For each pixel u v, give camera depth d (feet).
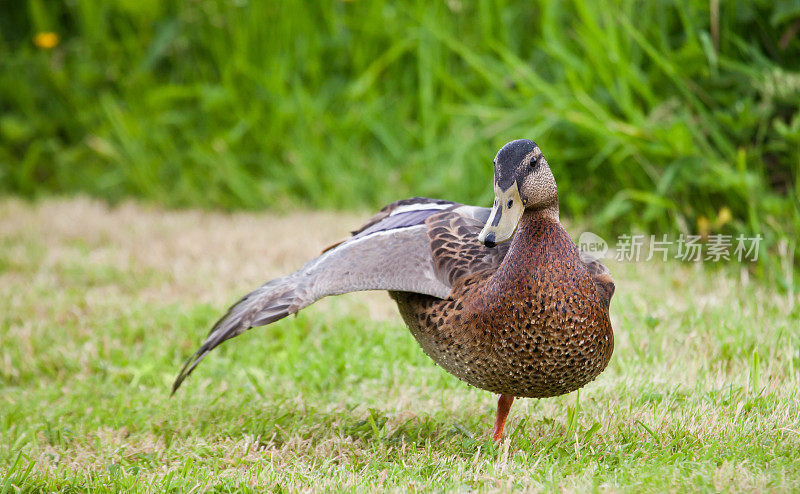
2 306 33.96
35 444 22.63
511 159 18.94
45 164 52.65
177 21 51.03
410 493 18.29
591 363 19.74
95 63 52.21
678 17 38.29
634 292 31.22
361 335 29.91
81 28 53.83
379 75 49.47
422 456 20.54
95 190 50.93
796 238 32.04
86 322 32.32
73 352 29.60
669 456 19.45
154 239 42.98
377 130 47.60
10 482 19.34
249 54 50.55
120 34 53.47
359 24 49.65
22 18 54.95
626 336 27.78
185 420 24.11
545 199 19.16
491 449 20.42
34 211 47.73
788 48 35.63
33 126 52.37
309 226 42.96
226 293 34.65
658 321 28.07
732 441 19.99
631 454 19.94
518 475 19.01
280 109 48.34
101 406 25.63
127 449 22.24
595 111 37.42
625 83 37.04
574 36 41.50
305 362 28.07
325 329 31.12
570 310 19.03
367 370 27.02
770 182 35.06
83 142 52.21
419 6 47.83
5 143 52.70
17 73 52.75
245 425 23.32
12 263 39.60
